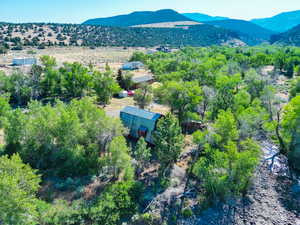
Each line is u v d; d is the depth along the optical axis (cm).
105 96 5250
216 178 2342
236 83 5366
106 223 1988
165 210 2250
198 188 2552
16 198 1620
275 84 6944
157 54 13012
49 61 8375
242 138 3075
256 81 4772
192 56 11388
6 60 10594
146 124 3375
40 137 2722
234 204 2341
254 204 2341
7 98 4734
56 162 2755
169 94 3828
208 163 2458
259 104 3778
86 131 2862
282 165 2895
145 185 2547
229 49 14988
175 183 2589
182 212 2233
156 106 5175
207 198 2409
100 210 2002
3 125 3083
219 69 7525
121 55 15562
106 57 14288
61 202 2188
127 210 2145
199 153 3105
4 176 1653
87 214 2003
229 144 2470
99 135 2931
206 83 5866
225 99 3688
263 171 2794
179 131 2647
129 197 2189
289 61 8731
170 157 2553
